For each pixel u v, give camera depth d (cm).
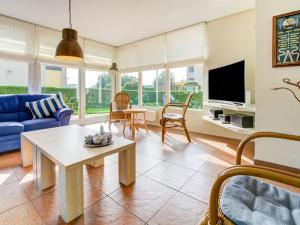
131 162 173
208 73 356
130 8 306
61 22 367
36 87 388
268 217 71
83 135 196
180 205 141
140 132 392
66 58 223
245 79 248
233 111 325
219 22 346
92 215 130
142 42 480
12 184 171
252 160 230
